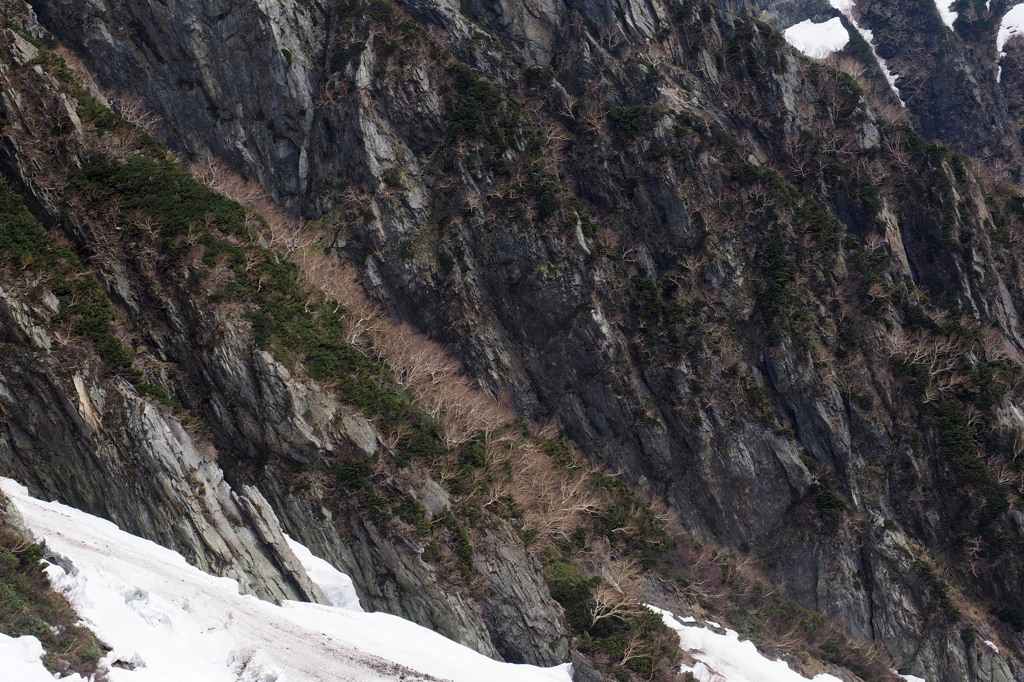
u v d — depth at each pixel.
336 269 68.88
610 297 72.75
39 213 54.34
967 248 80.19
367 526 51.25
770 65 84.19
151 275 53.88
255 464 51.94
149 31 73.62
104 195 55.69
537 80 79.00
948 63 118.31
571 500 63.56
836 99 84.94
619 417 71.12
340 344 57.28
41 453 46.69
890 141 84.19
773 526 69.56
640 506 68.06
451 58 76.31
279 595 46.62
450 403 62.91
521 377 71.94
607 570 60.72
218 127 74.44
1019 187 110.38
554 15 83.06
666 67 82.50
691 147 77.25
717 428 70.69
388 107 74.06
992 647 64.69
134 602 37.81
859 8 129.38
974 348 74.25
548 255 72.19
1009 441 70.69
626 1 82.88
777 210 75.81
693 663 54.84
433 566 50.84
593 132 77.50
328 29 76.69
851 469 70.25
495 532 54.22
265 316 54.59
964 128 114.88
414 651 45.69
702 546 68.19
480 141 74.19
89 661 32.38
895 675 64.19
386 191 72.62
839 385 71.69
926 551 68.31
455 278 71.75
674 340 71.69
